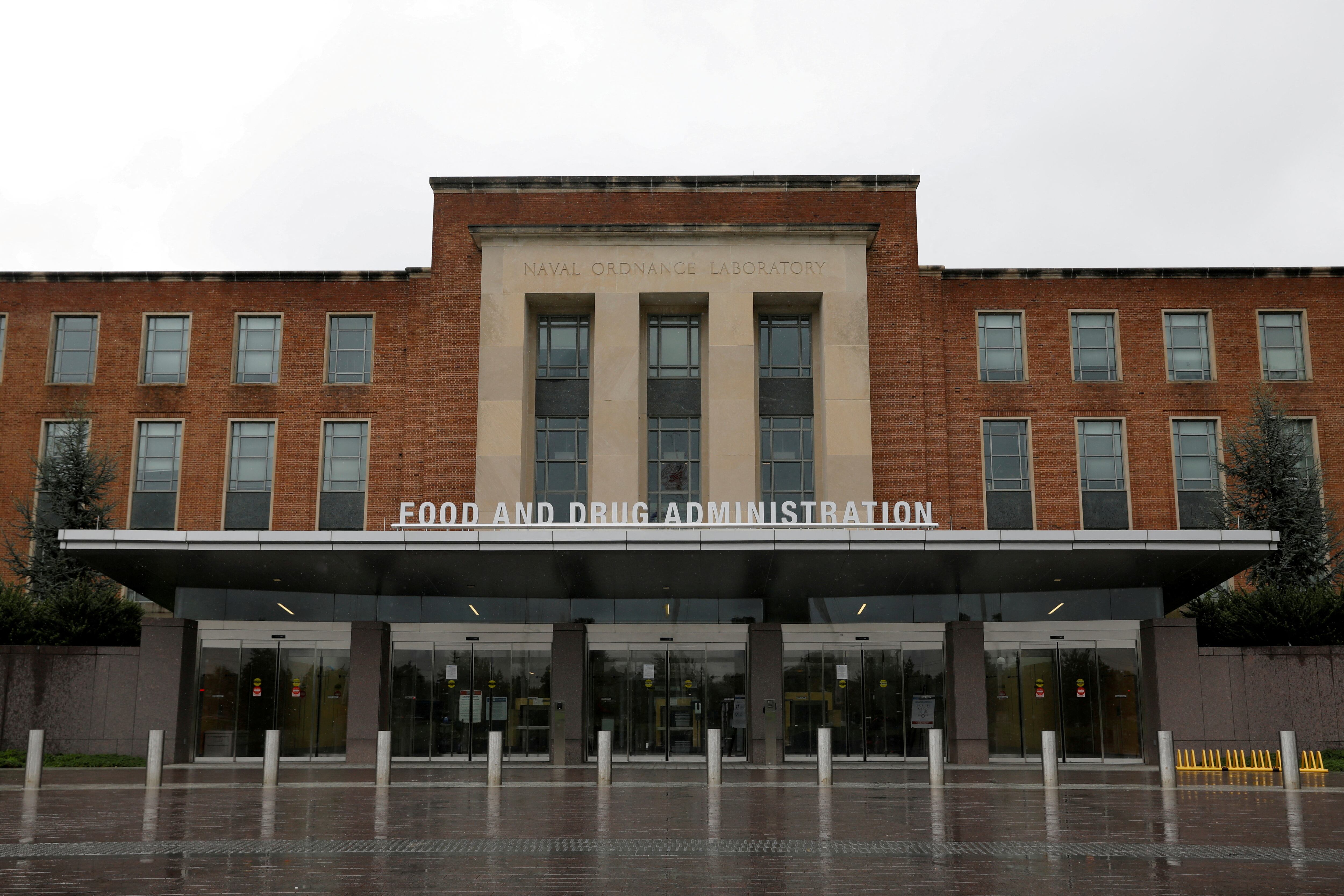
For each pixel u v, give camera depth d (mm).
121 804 19266
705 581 33812
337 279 44156
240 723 32656
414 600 36344
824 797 20891
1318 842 14383
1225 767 29109
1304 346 43469
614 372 40250
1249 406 42844
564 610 36094
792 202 42938
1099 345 43562
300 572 33000
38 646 31141
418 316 43344
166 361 44094
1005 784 23734
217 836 14875
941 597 36062
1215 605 34594
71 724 30672
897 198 42812
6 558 41719
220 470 42906
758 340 42281
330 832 15336
